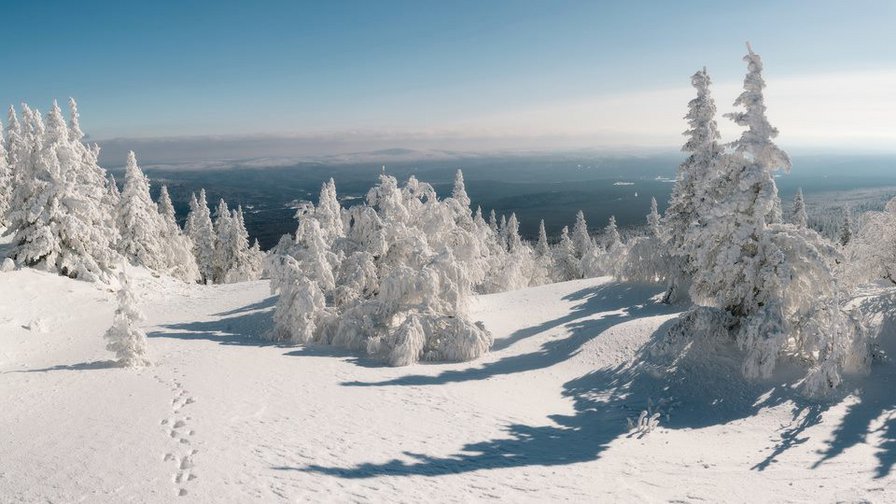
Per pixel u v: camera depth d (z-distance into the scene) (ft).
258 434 43.39
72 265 119.24
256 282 157.99
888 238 68.28
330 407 53.26
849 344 54.70
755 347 58.75
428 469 40.04
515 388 65.51
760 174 62.54
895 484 36.32
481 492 36.86
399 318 88.58
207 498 31.12
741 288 63.93
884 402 50.08
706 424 53.06
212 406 50.01
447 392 61.93
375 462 40.14
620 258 105.60
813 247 60.39
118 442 39.29
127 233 160.76
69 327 95.35
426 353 78.02
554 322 92.63
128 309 66.08
